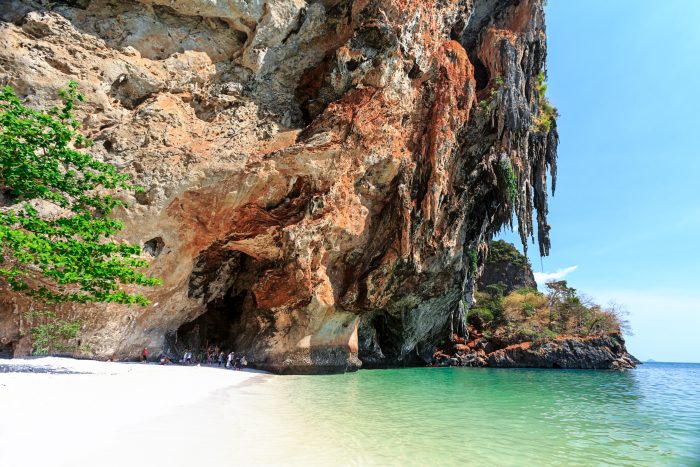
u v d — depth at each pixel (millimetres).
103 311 18266
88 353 18125
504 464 7250
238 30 23359
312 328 23141
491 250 69125
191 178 19594
